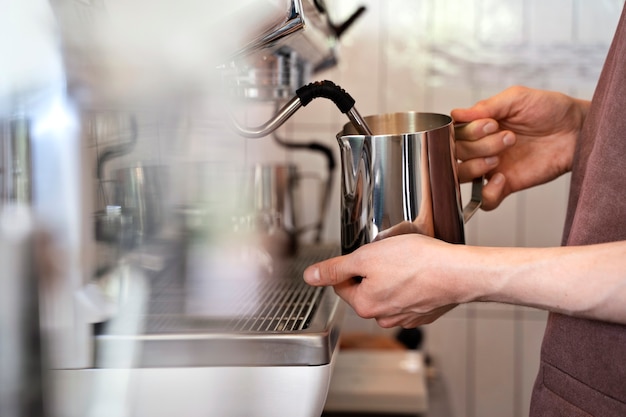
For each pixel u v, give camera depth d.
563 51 1.81
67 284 0.52
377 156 0.69
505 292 0.63
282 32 0.63
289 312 0.74
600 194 0.67
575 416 0.69
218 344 0.62
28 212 0.49
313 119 1.85
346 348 1.65
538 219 1.85
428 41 1.83
